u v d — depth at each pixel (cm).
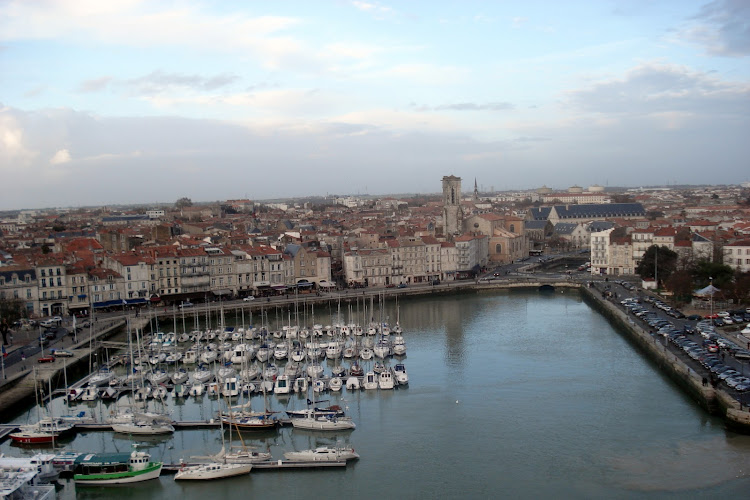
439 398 14450
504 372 16400
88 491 10494
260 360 17838
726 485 10100
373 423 13025
